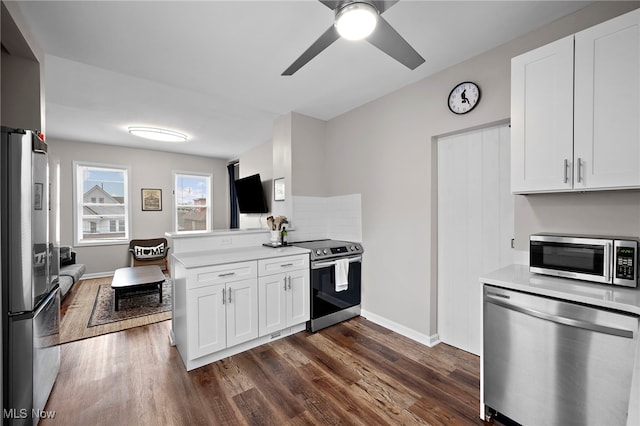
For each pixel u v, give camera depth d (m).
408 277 2.72
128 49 2.09
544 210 1.86
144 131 4.22
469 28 1.86
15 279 1.43
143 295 3.89
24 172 1.46
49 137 4.76
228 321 2.34
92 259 5.18
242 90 2.81
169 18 1.75
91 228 5.25
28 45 1.74
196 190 6.39
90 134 4.57
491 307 1.59
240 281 2.40
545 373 1.38
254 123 3.94
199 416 1.68
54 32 1.86
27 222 1.46
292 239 3.36
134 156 5.60
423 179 2.58
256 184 4.14
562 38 1.66
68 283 3.67
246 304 2.44
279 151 3.61
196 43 2.03
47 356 1.77
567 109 1.50
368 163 3.13
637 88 1.31
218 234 2.96
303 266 2.83
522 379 1.46
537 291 1.41
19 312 1.45
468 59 2.24
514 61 1.70
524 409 1.46
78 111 3.48
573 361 1.29
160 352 2.44
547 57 1.57
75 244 5.03
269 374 2.11
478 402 1.79
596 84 1.41
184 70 2.42
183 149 5.68
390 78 2.57
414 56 1.61
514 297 1.50
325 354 2.40
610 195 1.59
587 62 1.44
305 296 2.84
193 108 3.35
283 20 1.78
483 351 1.63
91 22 1.77
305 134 3.51
